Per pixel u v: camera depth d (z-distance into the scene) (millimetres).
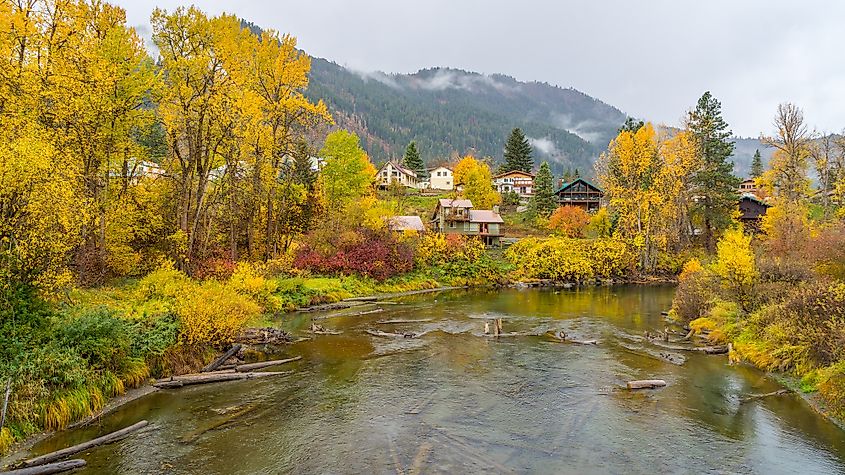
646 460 10961
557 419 13328
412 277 44344
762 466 10727
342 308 31766
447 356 19781
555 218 64625
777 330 17734
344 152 50375
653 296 39938
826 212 44594
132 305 17797
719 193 54375
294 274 35594
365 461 10781
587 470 10453
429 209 83188
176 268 26266
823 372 13969
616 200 53406
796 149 46531
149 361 15617
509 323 27125
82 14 20391
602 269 51156
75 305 15922
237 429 12414
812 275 21797
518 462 10797
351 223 43656
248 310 19250
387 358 19375
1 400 10844
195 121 25594
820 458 11109
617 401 14727
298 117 34250
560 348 21250
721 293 24391
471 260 50094
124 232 25781
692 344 21953
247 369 17422
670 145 52719
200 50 25125
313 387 15750
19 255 12906
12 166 12281
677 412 13844
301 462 10719
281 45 32688
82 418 12562
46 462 10328
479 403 14500
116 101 22203
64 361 12375
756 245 38250
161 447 11328
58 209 13586
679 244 55500
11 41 17359
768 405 14336
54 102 18375
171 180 29812
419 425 12820
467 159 98250
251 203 34750
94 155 21375
